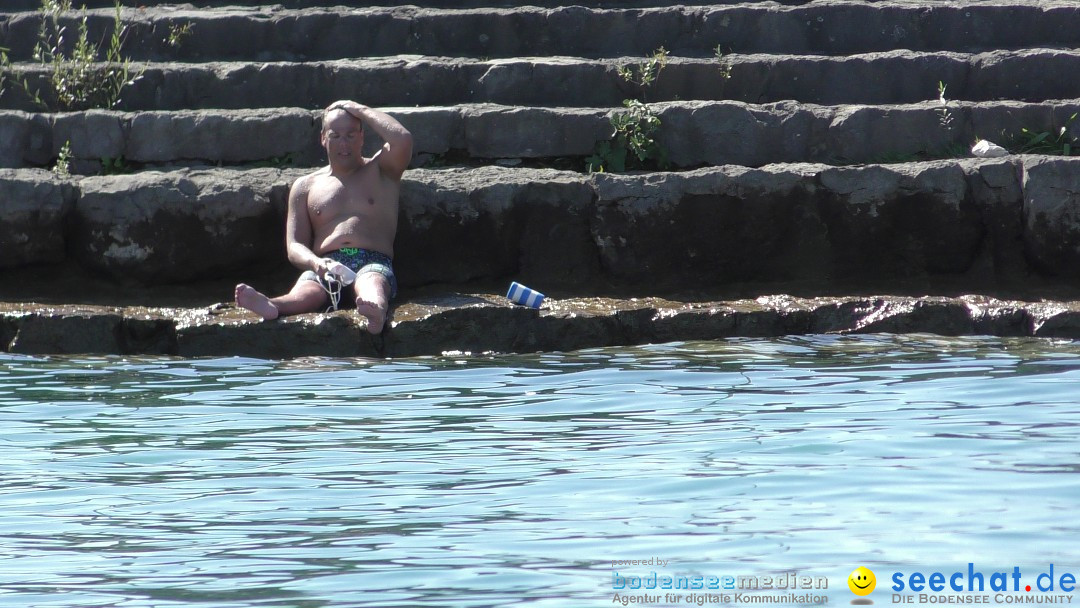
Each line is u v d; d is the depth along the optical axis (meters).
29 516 13.92
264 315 25.59
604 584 11.44
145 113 31.73
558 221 29.36
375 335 25.52
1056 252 28.88
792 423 18.08
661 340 26.59
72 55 35.25
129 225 28.70
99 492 14.93
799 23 35.91
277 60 35.59
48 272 29.20
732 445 16.77
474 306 25.92
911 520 13.11
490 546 12.64
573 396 20.72
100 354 25.64
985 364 22.83
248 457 16.64
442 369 23.69
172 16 35.81
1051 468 15.04
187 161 31.67
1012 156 29.73
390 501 14.41
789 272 29.81
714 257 29.55
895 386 20.83
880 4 36.31
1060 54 33.66
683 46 35.88
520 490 14.76
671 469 15.54
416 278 29.56
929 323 26.84
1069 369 22.06
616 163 31.52
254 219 29.06
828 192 29.06
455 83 33.72
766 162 31.91
